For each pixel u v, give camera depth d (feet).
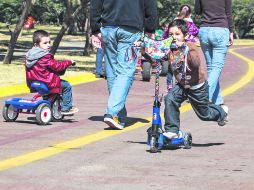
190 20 53.52
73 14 102.53
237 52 175.42
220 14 46.01
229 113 48.34
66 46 170.60
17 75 76.13
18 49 143.64
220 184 25.14
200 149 33.17
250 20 383.24
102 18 40.73
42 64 41.70
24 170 27.27
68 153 31.45
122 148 33.06
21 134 37.70
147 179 25.86
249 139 36.60
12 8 354.54
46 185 24.59
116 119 39.75
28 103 41.70
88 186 24.54
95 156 30.73
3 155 30.83
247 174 27.04
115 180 25.63
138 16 39.93
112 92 39.91
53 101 43.11
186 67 32.17
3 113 42.75
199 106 33.30
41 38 42.04
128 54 39.99
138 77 82.94
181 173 27.09
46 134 37.78
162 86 72.90
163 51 31.94
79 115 46.98
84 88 68.59
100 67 80.02
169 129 32.68
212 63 46.68
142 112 49.16
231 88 68.80
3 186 24.35
